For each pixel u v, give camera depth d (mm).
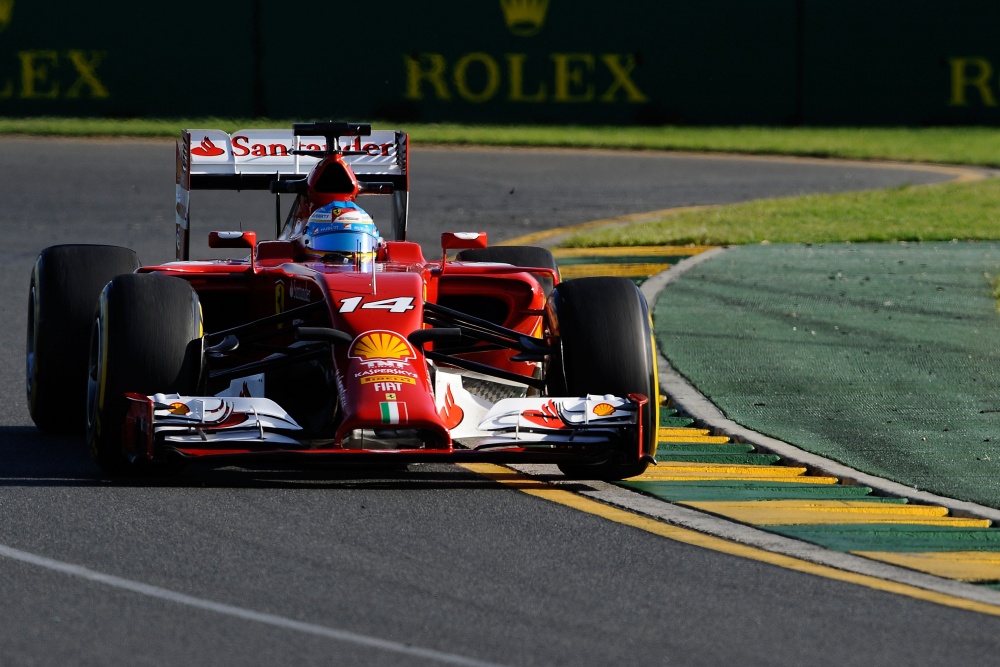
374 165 31734
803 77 116938
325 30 111812
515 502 22000
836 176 85375
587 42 114750
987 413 28859
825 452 25812
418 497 22141
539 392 26188
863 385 31312
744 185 80062
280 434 21516
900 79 116875
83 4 110250
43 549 18812
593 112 115438
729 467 24906
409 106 113375
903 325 38281
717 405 29500
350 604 16891
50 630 15852
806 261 50656
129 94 110625
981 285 45094
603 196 74000
